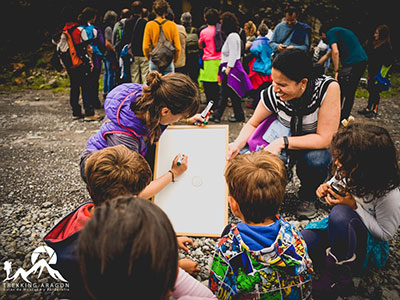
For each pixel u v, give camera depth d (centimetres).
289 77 205
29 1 912
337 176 176
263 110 251
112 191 130
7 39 886
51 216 273
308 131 237
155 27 454
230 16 450
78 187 322
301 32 446
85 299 124
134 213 78
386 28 511
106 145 184
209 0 898
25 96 698
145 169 140
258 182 130
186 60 568
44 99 679
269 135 249
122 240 74
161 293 79
